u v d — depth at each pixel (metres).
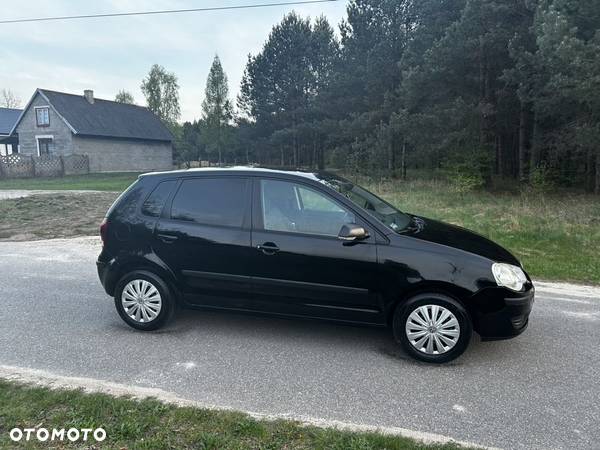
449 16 18.70
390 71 23.55
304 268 4.21
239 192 4.51
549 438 2.92
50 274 6.94
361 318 4.21
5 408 3.10
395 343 4.48
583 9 11.16
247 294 4.44
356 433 2.88
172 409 3.10
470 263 3.95
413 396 3.45
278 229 4.33
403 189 18.73
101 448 2.68
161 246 4.61
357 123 24.45
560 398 3.43
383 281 4.06
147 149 43.97
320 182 4.39
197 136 59.69
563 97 12.86
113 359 4.06
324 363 4.02
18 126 37.88
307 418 3.09
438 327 4.00
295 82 35.88
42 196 17.39
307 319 4.37
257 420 3.00
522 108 17.19
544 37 11.30
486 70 16.66
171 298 4.69
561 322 5.02
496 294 3.90
